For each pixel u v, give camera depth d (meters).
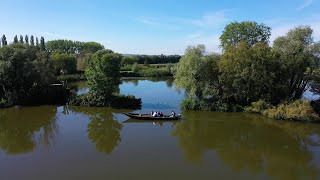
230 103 66.56
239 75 63.28
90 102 69.88
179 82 68.25
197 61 66.50
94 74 69.31
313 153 41.25
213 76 67.06
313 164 37.62
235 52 65.38
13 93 70.00
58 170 35.47
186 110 66.31
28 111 65.75
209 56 68.94
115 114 63.16
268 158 39.62
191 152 41.47
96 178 33.28
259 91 65.00
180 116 58.97
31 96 72.06
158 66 189.88
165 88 106.44
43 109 67.56
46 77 73.69
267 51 63.12
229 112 64.38
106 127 53.59
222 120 58.12
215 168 36.28
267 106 61.56
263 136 48.66
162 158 39.25
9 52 73.19
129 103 69.12
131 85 116.94
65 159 38.78
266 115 60.84
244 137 48.09
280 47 64.12
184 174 34.50
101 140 46.28
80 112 64.94
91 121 57.75
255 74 62.28
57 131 51.44
